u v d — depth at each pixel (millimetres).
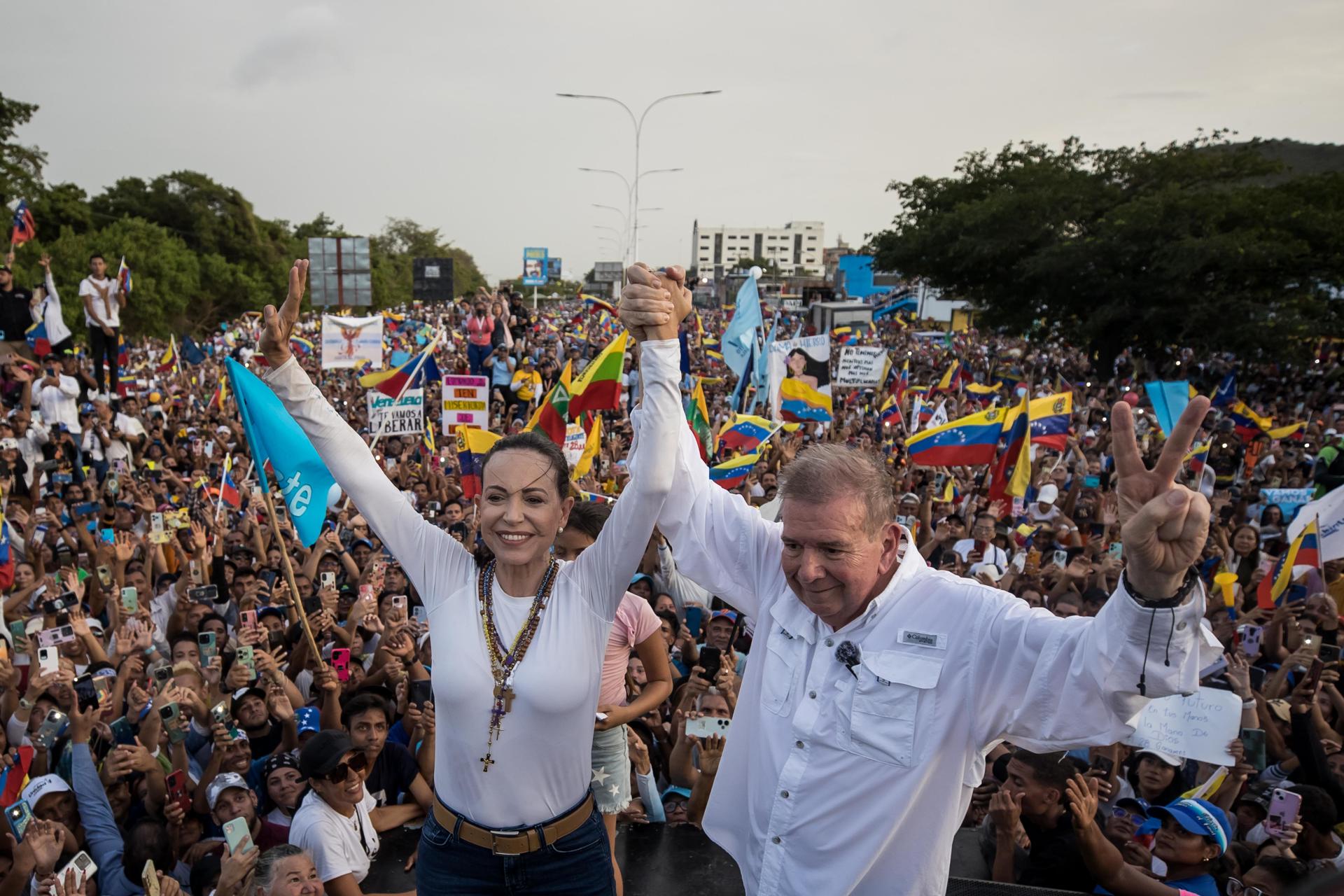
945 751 2092
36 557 8930
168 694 5188
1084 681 1871
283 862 3379
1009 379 26703
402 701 5555
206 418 17797
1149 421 19062
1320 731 5457
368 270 29750
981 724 2086
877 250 37969
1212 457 16297
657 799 4531
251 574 8203
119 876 4457
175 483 12484
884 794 2082
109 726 5273
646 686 3934
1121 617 1766
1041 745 2016
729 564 2502
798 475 2102
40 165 41031
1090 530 11062
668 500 2533
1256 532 9742
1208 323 29406
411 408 12633
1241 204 29250
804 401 14039
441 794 2463
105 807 4766
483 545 2539
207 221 59969
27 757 4852
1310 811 4520
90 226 44812
